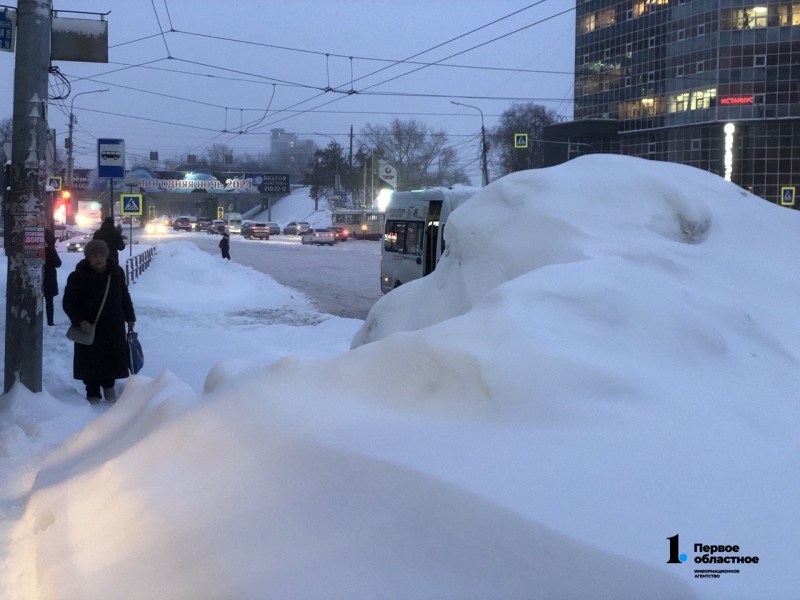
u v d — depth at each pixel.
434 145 106.31
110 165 18.56
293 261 43.12
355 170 111.69
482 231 5.88
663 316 3.97
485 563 2.28
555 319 3.72
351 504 2.74
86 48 8.75
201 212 137.88
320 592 2.34
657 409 3.15
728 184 6.57
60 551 3.44
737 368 3.94
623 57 80.31
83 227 92.69
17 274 7.91
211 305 19.97
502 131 97.44
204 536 2.86
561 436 2.89
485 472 2.64
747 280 5.32
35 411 7.31
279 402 3.78
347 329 14.78
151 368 10.34
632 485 2.51
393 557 2.42
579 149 83.94
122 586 2.85
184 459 3.72
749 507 2.40
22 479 5.43
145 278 23.55
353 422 3.36
